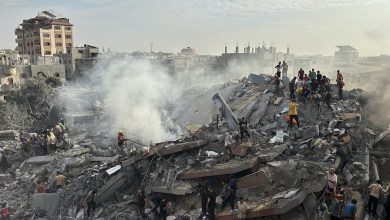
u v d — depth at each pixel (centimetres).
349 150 1603
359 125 1930
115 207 1670
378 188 1277
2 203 1938
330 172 1355
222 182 1549
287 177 1434
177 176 1633
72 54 9338
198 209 1482
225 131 2178
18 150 3112
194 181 1605
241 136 1903
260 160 1585
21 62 9138
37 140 2852
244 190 1464
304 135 1869
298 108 2177
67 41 10838
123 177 1811
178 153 1823
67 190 1869
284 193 1342
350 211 1188
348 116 2022
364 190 1399
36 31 10400
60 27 10631
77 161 2302
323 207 1293
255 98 2548
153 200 1573
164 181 1650
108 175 1847
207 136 1912
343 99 2370
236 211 1345
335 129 1877
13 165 2598
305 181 1405
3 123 5109
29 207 1880
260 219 1298
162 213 1467
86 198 1762
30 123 5181
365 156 1622
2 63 8956
